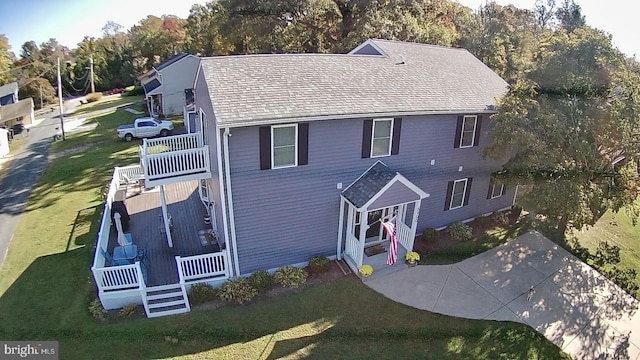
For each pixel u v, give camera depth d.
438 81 16.77
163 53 62.69
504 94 16.67
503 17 45.91
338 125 13.39
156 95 39.78
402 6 36.22
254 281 13.23
